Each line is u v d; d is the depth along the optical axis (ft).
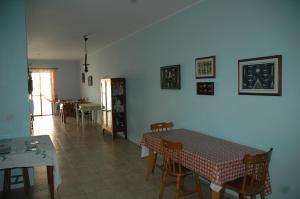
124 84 20.30
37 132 23.44
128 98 19.97
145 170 12.95
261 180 7.45
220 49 10.27
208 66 10.91
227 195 9.89
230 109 9.97
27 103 10.98
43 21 14.24
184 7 12.19
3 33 10.46
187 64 12.41
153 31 15.43
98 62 27.91
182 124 13.15
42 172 12.80
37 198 10.00
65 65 37.14
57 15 13.07
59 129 24.99
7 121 10.73
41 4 11.31
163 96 14.82
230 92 9.91
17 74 10.75
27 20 13.93
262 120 8.64
